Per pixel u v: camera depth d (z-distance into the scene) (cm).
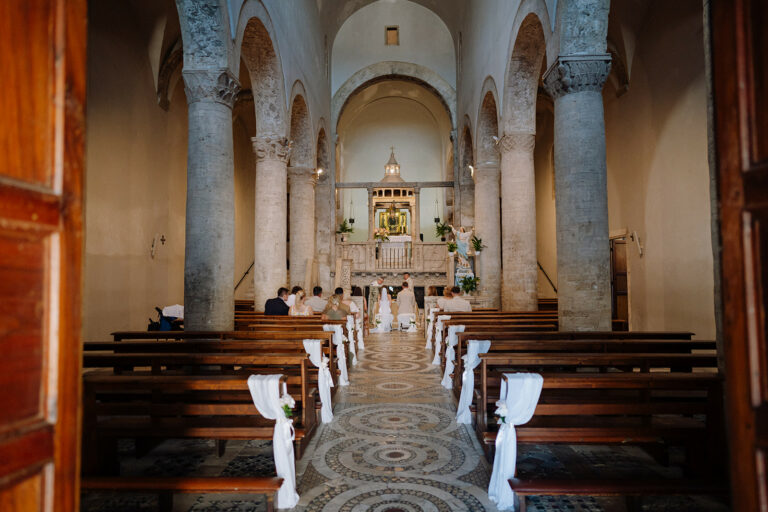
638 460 441
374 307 1591
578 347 545
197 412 382
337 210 2648
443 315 948
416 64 2314
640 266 1146
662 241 1055
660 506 354
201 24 751
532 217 1114
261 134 1091
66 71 150
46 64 145
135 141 1111
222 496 372
